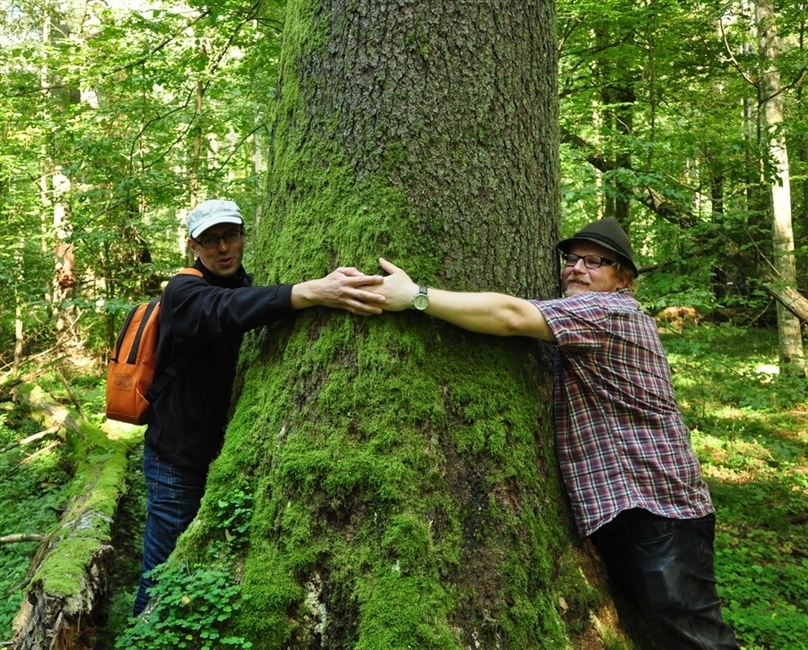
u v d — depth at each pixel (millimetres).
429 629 1857
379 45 2242
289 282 2332
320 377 2186
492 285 2273
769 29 8359
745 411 8266
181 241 12156
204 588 2064
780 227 9266
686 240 6867
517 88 2371
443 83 2238
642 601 2186
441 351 2178
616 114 8023
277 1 6020
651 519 2162
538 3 2492
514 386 2244
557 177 2604
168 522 2760
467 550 2027
